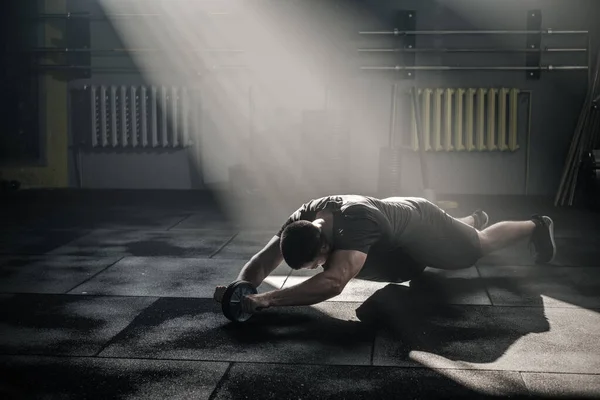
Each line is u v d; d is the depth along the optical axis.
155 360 3.03
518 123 7.80
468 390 2.70
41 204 7.31
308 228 3.12
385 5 7.76
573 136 7.19
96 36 8.20
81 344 3.23
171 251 5.16
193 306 3.79
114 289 4.14
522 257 4.85
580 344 3.18
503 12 7.65
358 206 3.34
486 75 7.75
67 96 8.32
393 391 2.70
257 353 3.10
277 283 4.25
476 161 7.88
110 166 8.38
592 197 6.88
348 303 3.80
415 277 4.30
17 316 3.65
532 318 3.55
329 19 7.85
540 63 7.62
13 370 2.94
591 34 7.45
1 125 8.30
